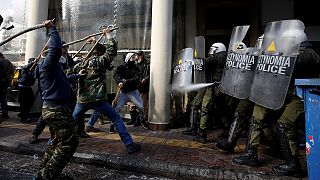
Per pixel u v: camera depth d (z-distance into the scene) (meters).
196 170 2.94
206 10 7.41
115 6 6.98
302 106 2.77
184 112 5.80
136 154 3.47
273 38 2.94
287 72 2.72
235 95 3.36
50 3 7.50
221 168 2.97
